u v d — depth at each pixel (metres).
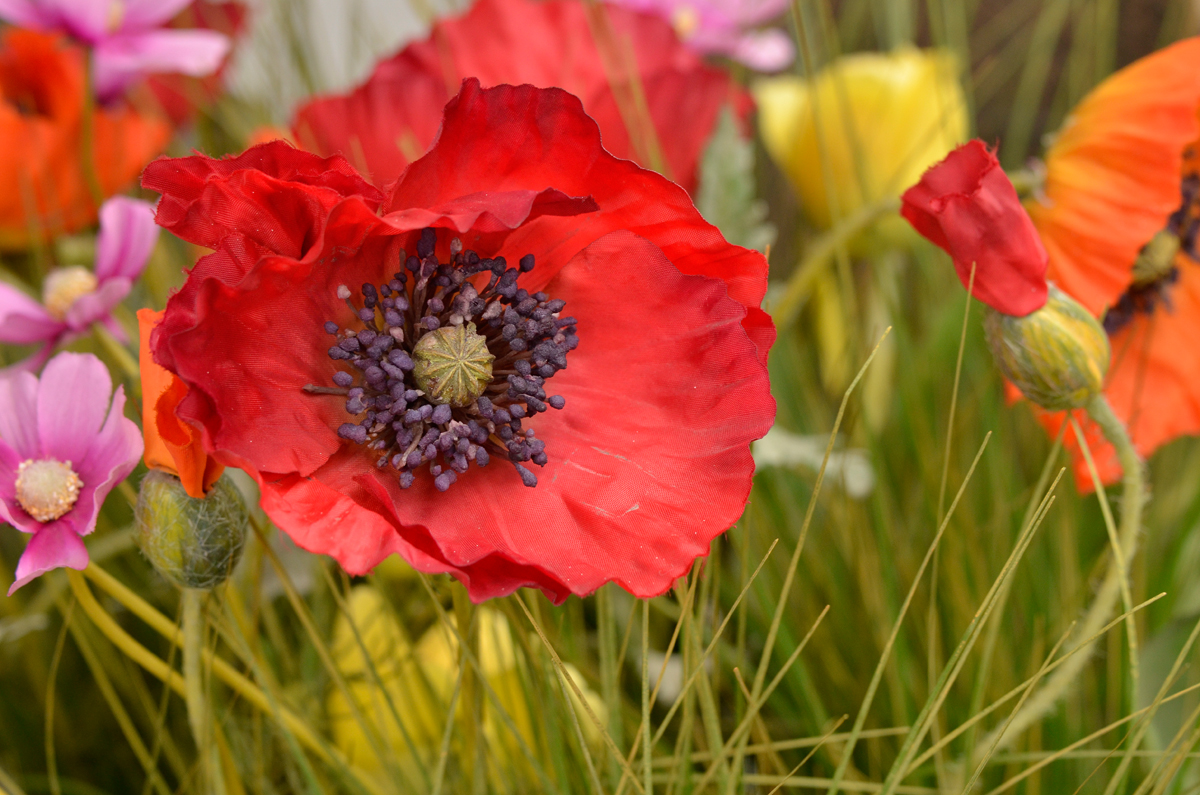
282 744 0.45
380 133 0.48
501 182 0.37
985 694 0.46
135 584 0.51
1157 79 0.43
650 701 0.38
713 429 0.38
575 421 0.39
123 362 0.43
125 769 0.50
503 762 0.43
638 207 0.38
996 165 0.39
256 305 0.36
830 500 0.49
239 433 0.36
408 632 0.47
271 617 0.44
